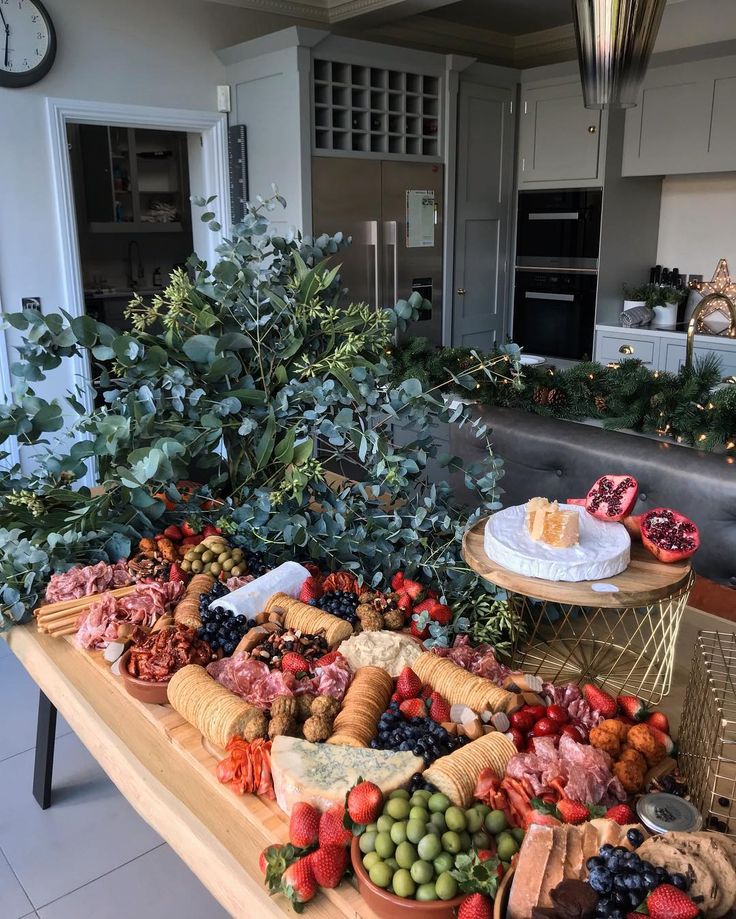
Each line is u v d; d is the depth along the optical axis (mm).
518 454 2934
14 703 3039
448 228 5570
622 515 1646
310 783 1236
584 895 964
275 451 2295
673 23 5223
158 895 2186
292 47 4488
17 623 2029
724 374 4922
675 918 925
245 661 1585
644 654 1768
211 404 2260
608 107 2580
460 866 1067
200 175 5242
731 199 5555
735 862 1043
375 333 2404
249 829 1307
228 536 2219
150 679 1603
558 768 1279
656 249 6031
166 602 1912
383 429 2273
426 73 5184
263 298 2408
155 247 7074
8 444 4352
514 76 5762
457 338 5930
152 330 5891
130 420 2047
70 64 4457
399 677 1553
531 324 6156
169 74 4836
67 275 4641
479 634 1785
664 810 1189
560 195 5746
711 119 4945
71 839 2383
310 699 1487
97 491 2533
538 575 1488
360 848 1140
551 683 1582
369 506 2238
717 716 1248
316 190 4766
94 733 1598
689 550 1526
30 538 2150
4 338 4453
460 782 1224
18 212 4422
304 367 2359
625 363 3078
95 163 6379
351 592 1896
